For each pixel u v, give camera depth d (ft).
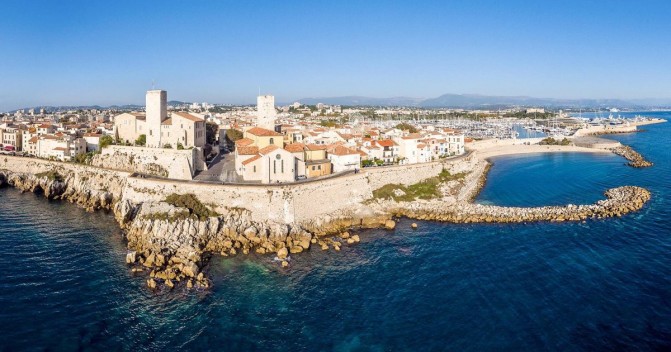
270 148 369.50
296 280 242.58
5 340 183.83
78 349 179.42
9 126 607.37
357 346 183.11
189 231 292.20
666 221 339.16
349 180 365.61
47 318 201.36
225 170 408.46
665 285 230.07
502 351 178.81
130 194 347.97
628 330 190.60
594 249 282.36
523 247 287.69
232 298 222.07
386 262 266.57
